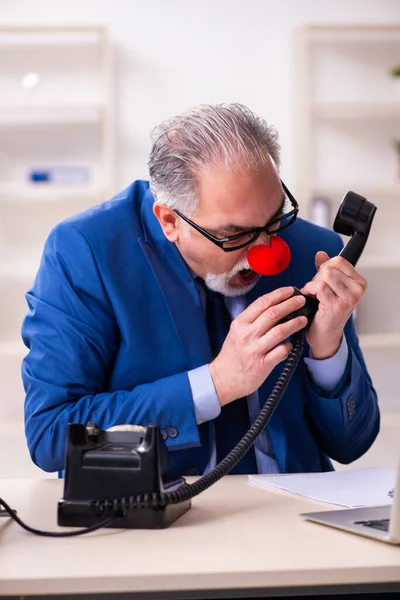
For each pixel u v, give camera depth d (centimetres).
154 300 149
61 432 137
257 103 412
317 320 137
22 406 414
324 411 151
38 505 115
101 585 81
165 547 92
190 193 135
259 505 113
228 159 132
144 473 100
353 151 418
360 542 93
